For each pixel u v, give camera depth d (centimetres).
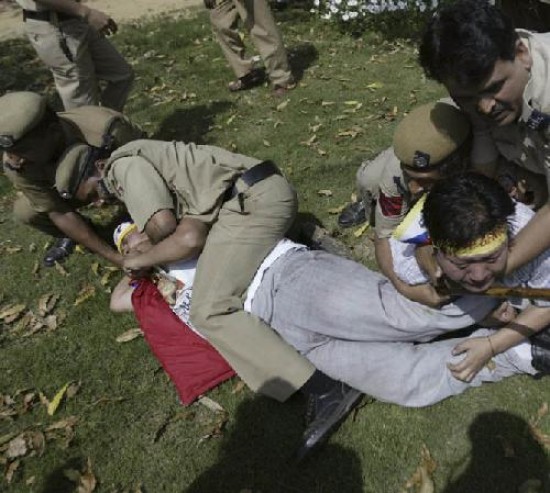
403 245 272
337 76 587
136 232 349
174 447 283
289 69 573
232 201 317
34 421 304
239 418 290
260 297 305
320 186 437
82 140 346
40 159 332
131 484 271
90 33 461
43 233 439
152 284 352
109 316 360
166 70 674
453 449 262
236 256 304
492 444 261
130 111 598
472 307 267
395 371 274
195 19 822
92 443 289
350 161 459
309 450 261
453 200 209
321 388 282
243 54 588
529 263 238
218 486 265
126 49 751
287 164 468
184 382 308
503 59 193
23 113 318
